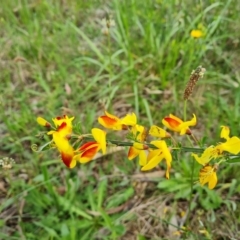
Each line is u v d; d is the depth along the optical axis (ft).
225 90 1.21
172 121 0.50
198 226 0.92
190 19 1.30
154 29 1.29
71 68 1.34
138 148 0.50
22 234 0.93
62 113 1.19
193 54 1.23
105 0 1.52
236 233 0.89
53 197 0.97
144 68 1.28
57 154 1.09
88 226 0.93
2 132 1.16
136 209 0.97
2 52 1.40
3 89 1.27
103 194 0.99
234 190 0.97
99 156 1.07
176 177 0.98
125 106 1.21
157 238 0.91
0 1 1.54
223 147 0.49
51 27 1.48
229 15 1.32
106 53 1.36
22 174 1.06
